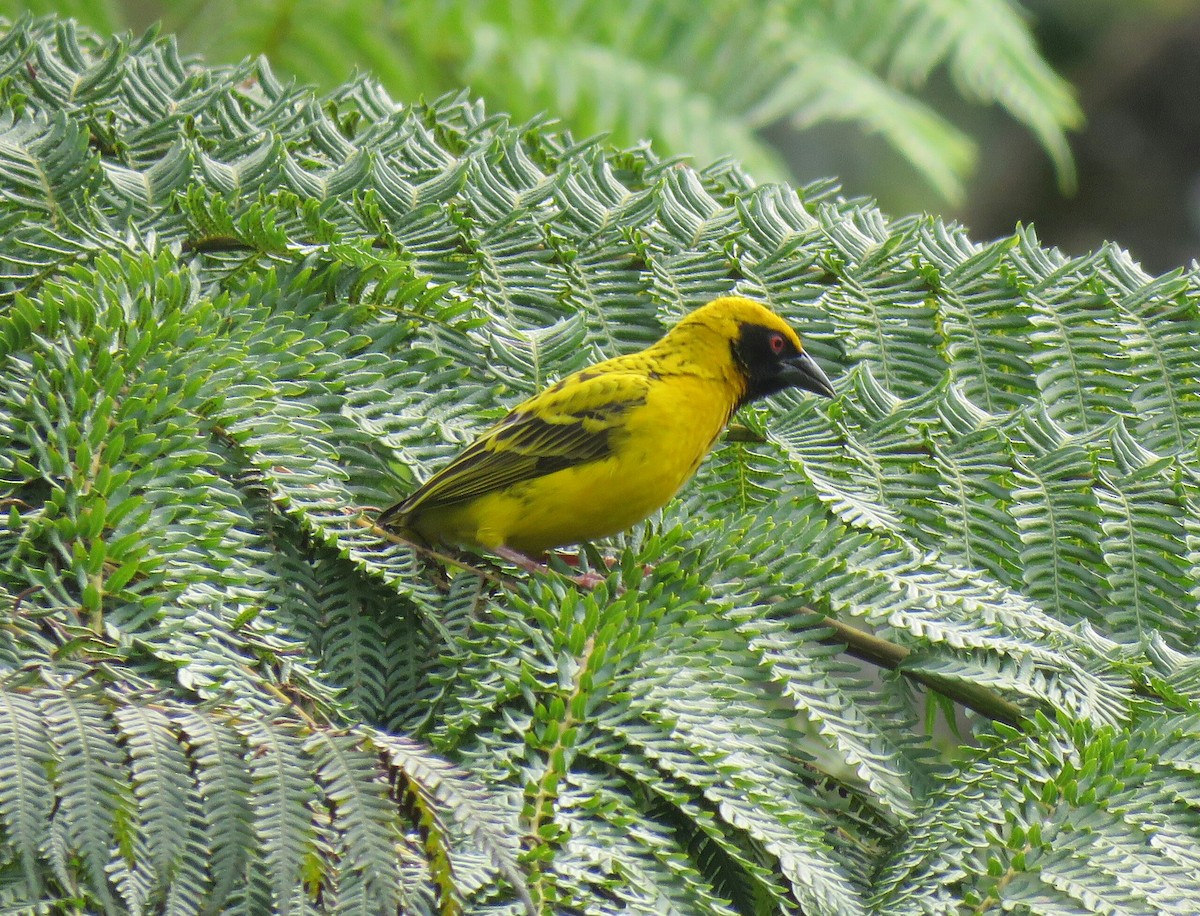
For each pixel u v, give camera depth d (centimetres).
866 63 1736
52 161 713
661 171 882
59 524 481
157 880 391
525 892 395
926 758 554
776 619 584
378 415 631
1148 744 546
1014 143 2967
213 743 417
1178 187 3014
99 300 567
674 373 739
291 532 573
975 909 484
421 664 568
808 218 838
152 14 1852
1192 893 482
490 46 1636
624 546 793
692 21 1689
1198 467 722
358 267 670
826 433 709
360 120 880
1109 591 657
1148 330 780
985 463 687
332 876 420
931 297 797
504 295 749
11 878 398
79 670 440
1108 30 2962
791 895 511
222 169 729
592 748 488
